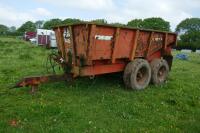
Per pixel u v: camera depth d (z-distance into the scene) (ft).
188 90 38.42
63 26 33.71
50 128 22.59
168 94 35.40
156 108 29.53
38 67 51.24
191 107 31.07
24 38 267.80
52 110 26.13
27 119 24.38
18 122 23.73
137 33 36.32
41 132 21.94
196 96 35.32
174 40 44.27
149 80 37.81
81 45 31.81
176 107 30.60
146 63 36.83
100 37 32.04
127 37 35.42
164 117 26.94
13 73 44.29
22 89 33.55
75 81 38.06
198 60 99.55
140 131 23.20
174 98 33.40
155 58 41.81
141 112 27.81
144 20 260.83
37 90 32.50
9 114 25.23
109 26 32.37
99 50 32.45
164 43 42.11
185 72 57.21
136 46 37.14
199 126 24.79
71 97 31.37
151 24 258.37
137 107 29.07
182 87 39.75
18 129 22.33
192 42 270.46
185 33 321.32
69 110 26.76
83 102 29.81
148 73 37.40
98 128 23.27
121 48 35.06
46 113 25.68
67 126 23.22
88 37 31.12
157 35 40.50
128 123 24.72
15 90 33.14
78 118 25.08
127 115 26.61
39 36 147.54
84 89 34.86
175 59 97.30
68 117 25.18
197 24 326.44
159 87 38.81
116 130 23.12
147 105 30.35
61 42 34.71
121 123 24.63
